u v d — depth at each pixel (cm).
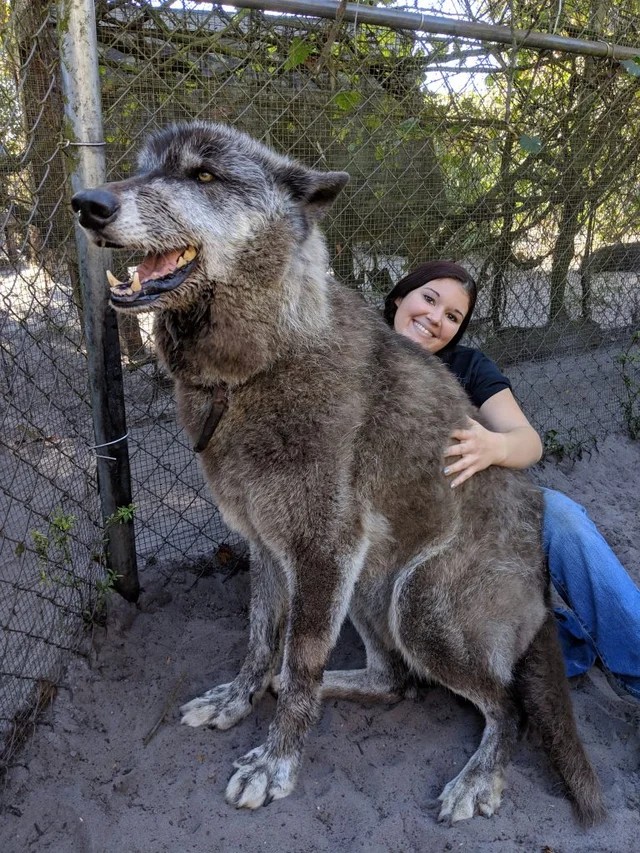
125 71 321
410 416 258
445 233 467
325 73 371
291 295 246
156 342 260
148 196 225
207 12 327
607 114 482
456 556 262
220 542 375
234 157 244
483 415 304
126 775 241
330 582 246
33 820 221
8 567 323
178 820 229
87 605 292
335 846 224
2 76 226
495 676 257
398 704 289
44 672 266
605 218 541
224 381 246
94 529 297
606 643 285
